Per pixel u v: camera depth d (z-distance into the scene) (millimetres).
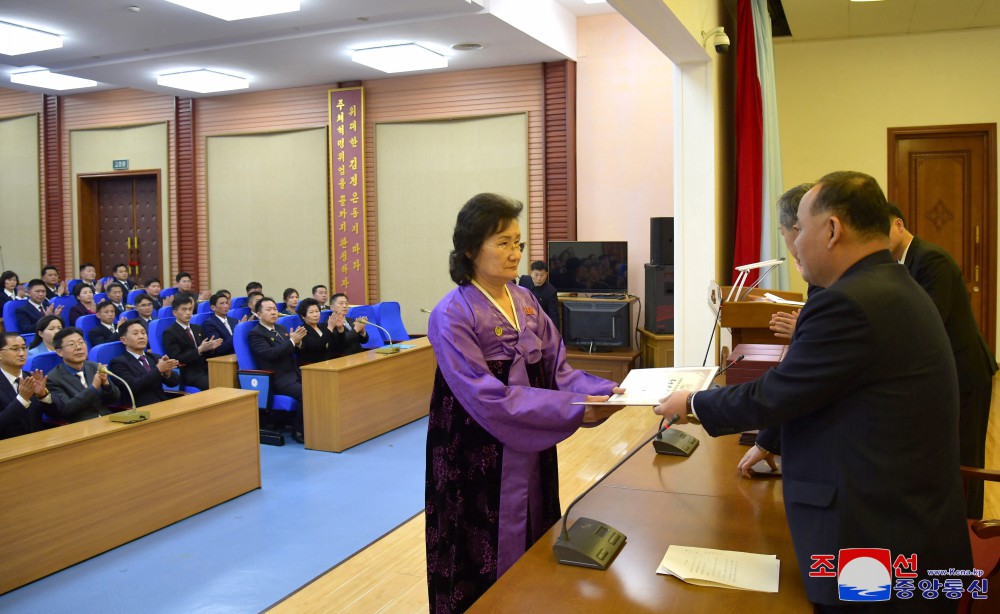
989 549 2207
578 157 8703
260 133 10258
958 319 2973
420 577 3518
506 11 7176
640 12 4070
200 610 3268
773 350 3221
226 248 10586
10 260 12180
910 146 7508
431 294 9547
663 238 7684
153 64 8672
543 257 8930
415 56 8273
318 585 3463
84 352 4766
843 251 1571
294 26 7461
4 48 7988
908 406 1448
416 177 9484
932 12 6602
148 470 4152
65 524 3727
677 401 1727
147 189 11477
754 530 1837
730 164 6266
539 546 1781
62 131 11648
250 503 4617
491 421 1944
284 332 6504
